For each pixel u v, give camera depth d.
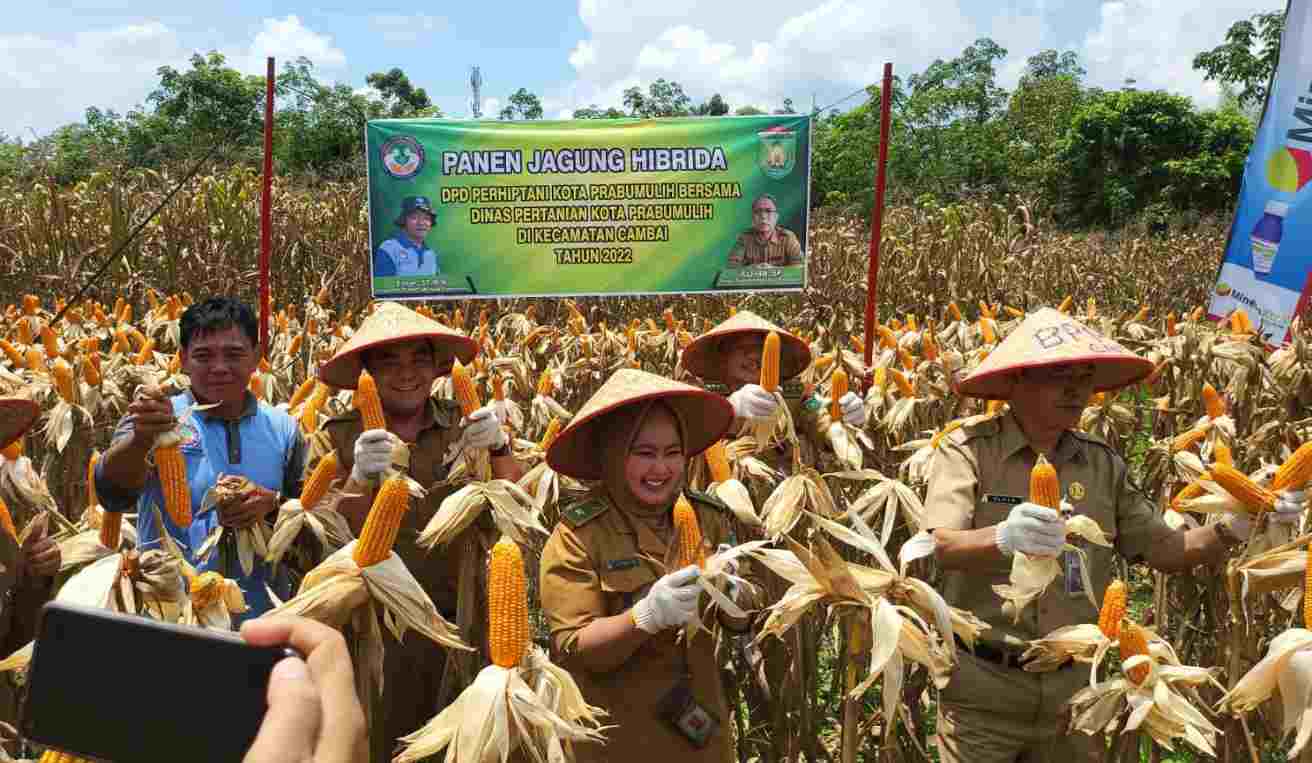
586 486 4.35
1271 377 6.34
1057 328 3.33
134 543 3.14
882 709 2.95
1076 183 40.12
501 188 8.47
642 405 2.87
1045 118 45.75
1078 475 3.36
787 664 3.98
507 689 2.14
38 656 1.21
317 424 4.63
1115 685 2.58
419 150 8.41
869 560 4.82
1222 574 4.17
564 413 6.37
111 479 2.67
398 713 3.64
